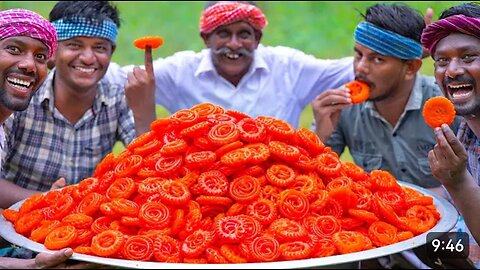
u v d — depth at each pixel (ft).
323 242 8.02
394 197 9.23
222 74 14.67
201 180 8.45
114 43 12.58
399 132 13.17
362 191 9.04
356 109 13.56
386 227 8.52
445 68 9.87
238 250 7.83
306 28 29.27
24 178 12.42
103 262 7.52
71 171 12.55
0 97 9.74
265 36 28.53
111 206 8.37
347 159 19.63
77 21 11.94
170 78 14.79
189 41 28.17
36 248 8.13
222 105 14.73
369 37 12.30
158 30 29.30
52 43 10.00
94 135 12.76
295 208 8.27
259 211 8.22
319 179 8.98
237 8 13.73
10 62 9.62
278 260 7.73
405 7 12.76
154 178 8.68
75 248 8.14
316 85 14.90
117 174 8.96
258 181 8.48
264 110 14.73
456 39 9.63
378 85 12.55
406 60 12.47
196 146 8.84
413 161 13.17
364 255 7.66
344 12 30.12
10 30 9.59
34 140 12.30
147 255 7.77
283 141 9.07
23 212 9.18
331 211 8.63
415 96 12.92
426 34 10.00
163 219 8.19
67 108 12.45
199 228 8.10
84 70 12.12
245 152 8.56
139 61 26.53
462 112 9.71
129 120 12.94
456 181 8.81
